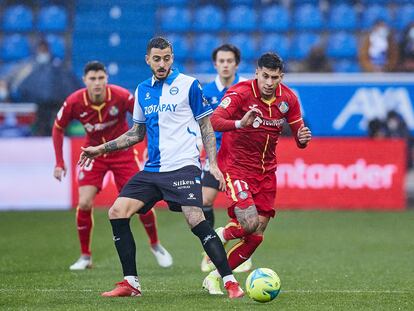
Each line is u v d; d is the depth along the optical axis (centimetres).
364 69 7212
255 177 2759
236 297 2534
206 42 7750
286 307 2389
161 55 2575
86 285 2950
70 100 3512
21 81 6462
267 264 3628
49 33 7912
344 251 4072
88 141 3625
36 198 5838
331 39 7650
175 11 7931
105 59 7788
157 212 5747
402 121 6075
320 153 5772
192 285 2948
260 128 2717
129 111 3572
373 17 7738
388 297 2636
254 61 7600
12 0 8075
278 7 7900
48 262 3678
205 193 3503
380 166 5744
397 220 5272
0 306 2444
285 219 5328
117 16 7912
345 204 5766
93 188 3509
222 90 3609
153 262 3719
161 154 2595
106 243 4334
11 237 4584
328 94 6078
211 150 2603
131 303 2462
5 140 5853
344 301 2534
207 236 2548
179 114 2600
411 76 6059
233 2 7956
